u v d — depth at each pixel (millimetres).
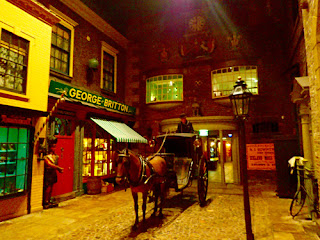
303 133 6973
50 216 6301
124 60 14336
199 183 7051
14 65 6414
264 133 11164
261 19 12016
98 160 10617
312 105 5191
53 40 8961
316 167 5203
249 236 4395
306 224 5230
